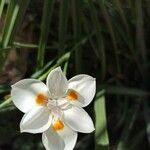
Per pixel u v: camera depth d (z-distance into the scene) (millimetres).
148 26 511
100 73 505
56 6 500
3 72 478
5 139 528
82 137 517
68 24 504
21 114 500
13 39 420
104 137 418
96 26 454
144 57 508
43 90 385
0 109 414
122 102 515
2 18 448
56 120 387
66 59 451
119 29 482
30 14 494
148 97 513
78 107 386
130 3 457
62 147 388
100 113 439
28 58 494
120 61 519
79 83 384
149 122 487
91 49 510
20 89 379
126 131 480
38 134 525
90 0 444
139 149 499
